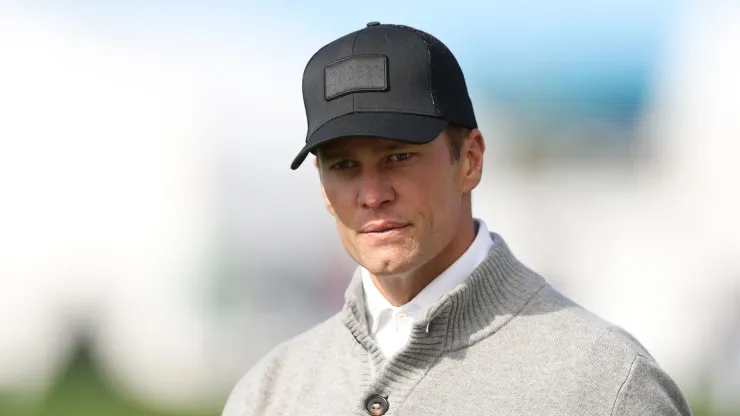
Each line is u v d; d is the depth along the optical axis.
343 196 10.55
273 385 11.96
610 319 44.94
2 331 42.69
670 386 10.76
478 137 11.19
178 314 44.69
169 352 43.81
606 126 52.28
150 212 45.91
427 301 11.03
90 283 44.31
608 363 10.34
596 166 51.16
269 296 45.56
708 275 44.22
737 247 45.59
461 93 10.98
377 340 11.35
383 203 10.33
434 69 10.68
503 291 11.05
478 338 10.73
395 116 10.36
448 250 11.01
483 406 10.30
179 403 39.62
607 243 47.34
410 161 10.34
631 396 10.20
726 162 48.41
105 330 43.66
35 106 45.78
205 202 46.47
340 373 11.41
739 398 37.56
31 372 42.12
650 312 44.16
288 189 47.28
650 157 50.59
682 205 47.91
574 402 10.11
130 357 43.44
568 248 48.22
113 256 45.00
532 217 49.69
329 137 10.18
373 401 10.61
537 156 51.94
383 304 11.34
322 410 11.17
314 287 46.00
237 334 44.78
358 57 10.62
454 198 10.71
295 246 46.38
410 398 10.52
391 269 10.39
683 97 50.94
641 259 46.16
